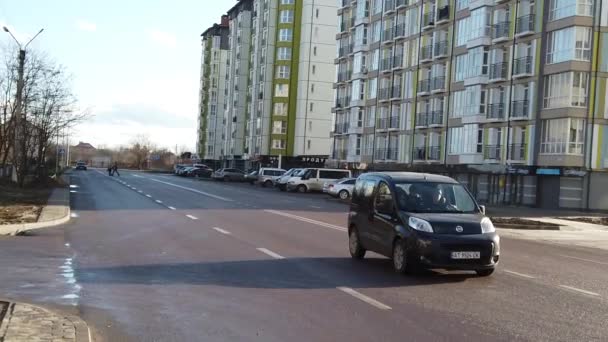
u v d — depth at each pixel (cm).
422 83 5675
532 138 4253
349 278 998
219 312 736
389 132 6188
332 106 8288
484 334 657
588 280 1086
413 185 1129
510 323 712
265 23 9050
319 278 991
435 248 996
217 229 1719
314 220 2145
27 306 693
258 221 2017
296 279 975
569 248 1827
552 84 4112
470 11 4947
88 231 1602
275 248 1352
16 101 3466
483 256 1011
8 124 3669
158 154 15338
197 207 2573
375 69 6556
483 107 4756
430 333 656
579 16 3938
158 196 3284
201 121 13000
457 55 5144
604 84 3978
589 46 3959
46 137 4006
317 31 8244
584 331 684
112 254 1198
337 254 1295
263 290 878
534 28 4300
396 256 1063
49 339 562
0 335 570
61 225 1744
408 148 5866
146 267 1053
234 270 1047
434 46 5512
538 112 4194
